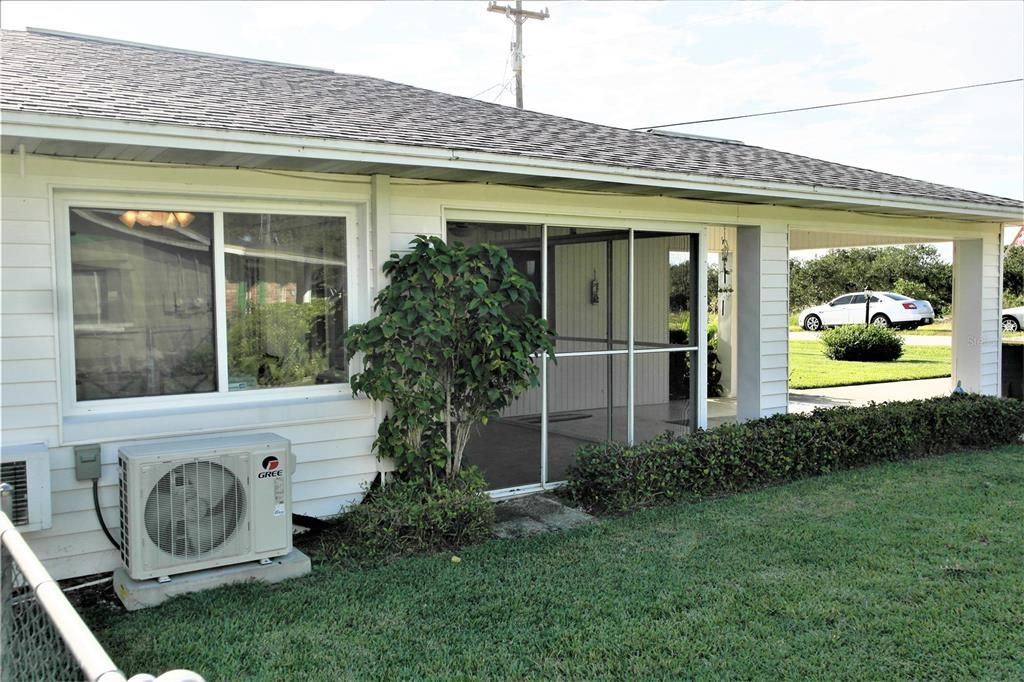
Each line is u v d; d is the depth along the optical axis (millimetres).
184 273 5086
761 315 8062
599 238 7090
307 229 5559
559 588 4336
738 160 8023
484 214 6266
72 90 4539
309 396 5578
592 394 7141
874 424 7723
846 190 7461
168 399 5031
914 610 4043
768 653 3566
